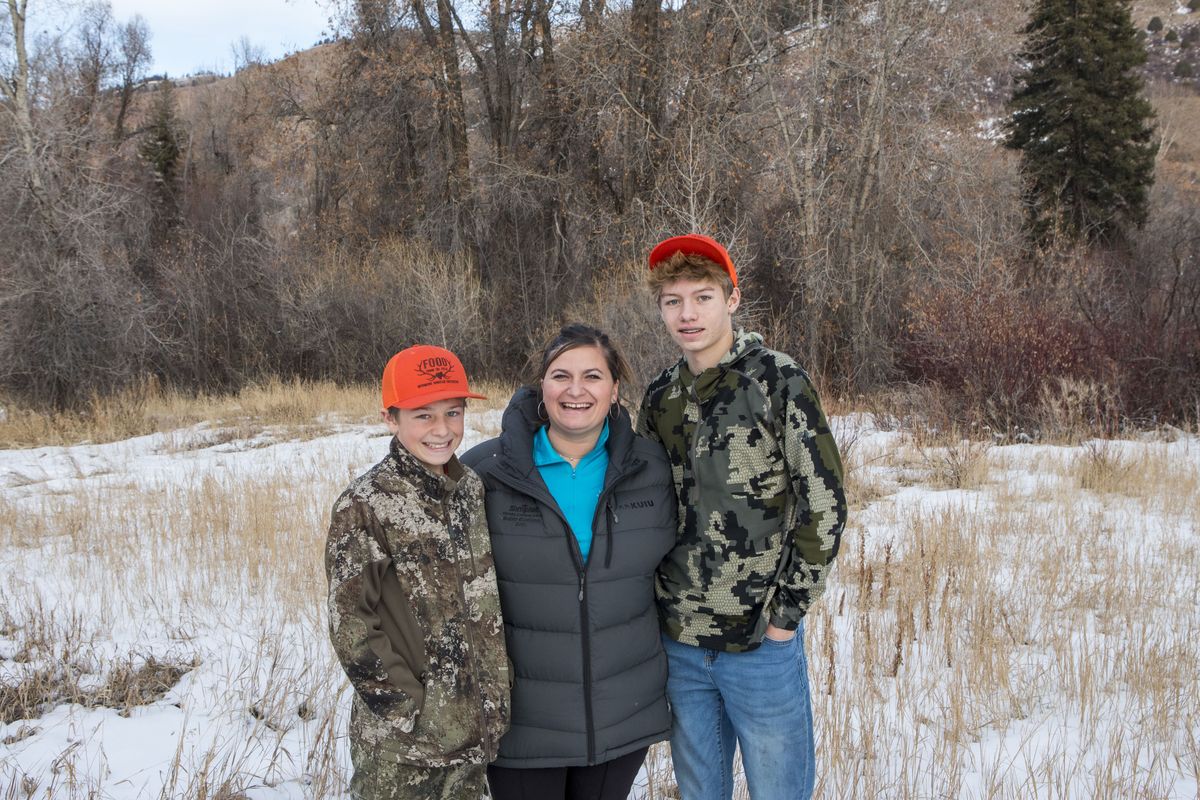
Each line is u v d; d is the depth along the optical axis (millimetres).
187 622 5340
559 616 2479
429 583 2406
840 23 18547
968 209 19547
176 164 43438
